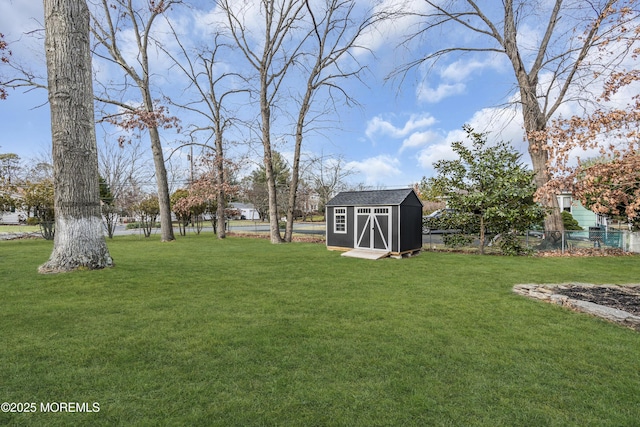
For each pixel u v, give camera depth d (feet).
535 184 35.83
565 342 11.43
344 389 8.29
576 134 17.06
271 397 7.89
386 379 8.82
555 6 36.99
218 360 9.77
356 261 29.84
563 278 22.27
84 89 21.56
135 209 65.51
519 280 21.65
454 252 38.42
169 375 8.86
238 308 15.05
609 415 7.37
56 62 20.76
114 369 9.14
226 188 55.52
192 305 15.40
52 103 20.93
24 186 50.52
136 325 12.60
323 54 49.65
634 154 16.02
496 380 8.84
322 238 57.31
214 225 68.23
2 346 10.48
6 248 37.37
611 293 17.25
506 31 39.96
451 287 19.65
